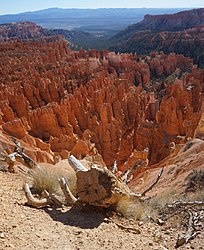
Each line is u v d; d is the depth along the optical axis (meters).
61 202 8.97
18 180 10.95
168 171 22.98
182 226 8.83
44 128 50.88
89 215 8.52
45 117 50.62
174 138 49.75
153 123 54.78
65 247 6.50
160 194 15.34
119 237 7.63
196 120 49.31
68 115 54.66
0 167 12.83
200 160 20.39
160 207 10.61
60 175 10.86
